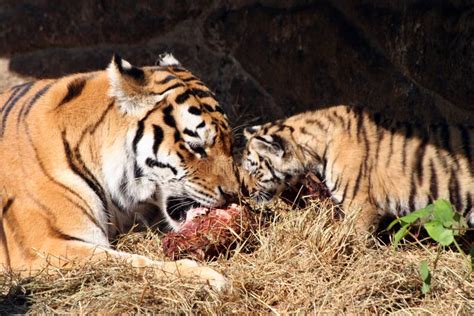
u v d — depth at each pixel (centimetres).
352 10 1211
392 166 1092
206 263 991
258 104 1405
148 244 1073
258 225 1048
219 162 1042
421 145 1088
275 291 913
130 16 1472
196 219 1024
